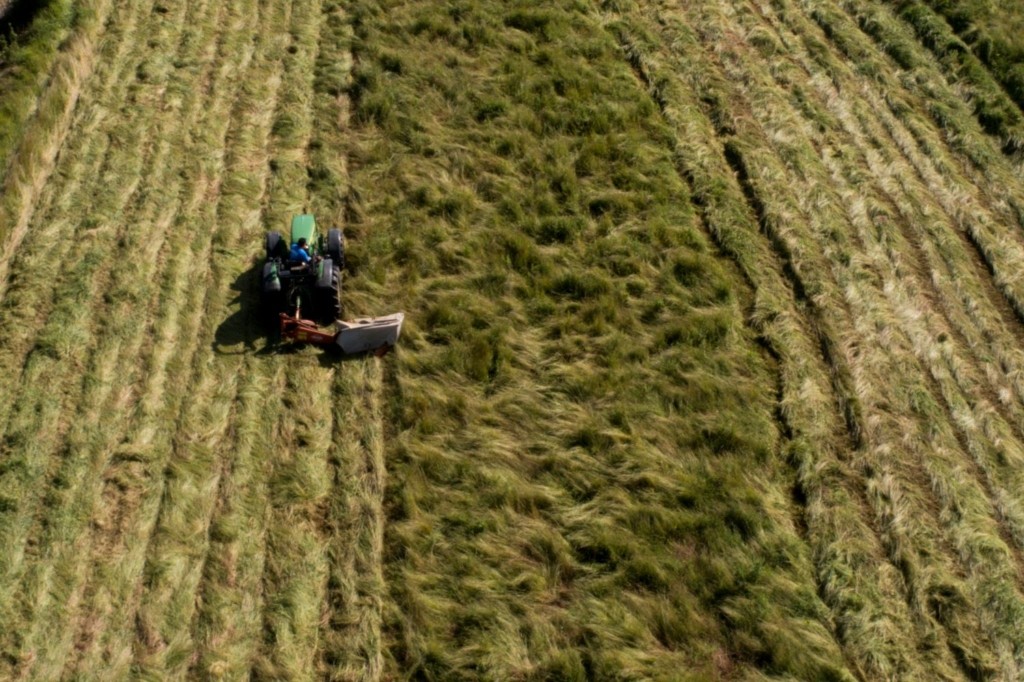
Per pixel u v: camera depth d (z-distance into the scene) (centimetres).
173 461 922
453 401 992
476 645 788
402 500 904
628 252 1177
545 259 1165
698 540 873
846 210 1272
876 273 1175
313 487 913
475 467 933
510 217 1227
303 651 793
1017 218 1265
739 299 1141
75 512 871
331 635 809
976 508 904
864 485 930
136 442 935
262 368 1028
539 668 775
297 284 1052
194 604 820
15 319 1044
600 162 1320
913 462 951
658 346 1065
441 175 1288
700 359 1046
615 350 1055
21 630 782
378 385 1021
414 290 1119
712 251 1206
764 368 1055
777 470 944
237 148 1324
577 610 819
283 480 916
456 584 836
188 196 1239
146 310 1082
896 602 829
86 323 1055
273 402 991
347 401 1000
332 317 1085
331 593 838
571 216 1233
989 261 1201
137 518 876
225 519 879
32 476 893
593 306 1102
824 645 789
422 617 810
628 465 931
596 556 862
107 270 1123
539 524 885
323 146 1335
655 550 863
